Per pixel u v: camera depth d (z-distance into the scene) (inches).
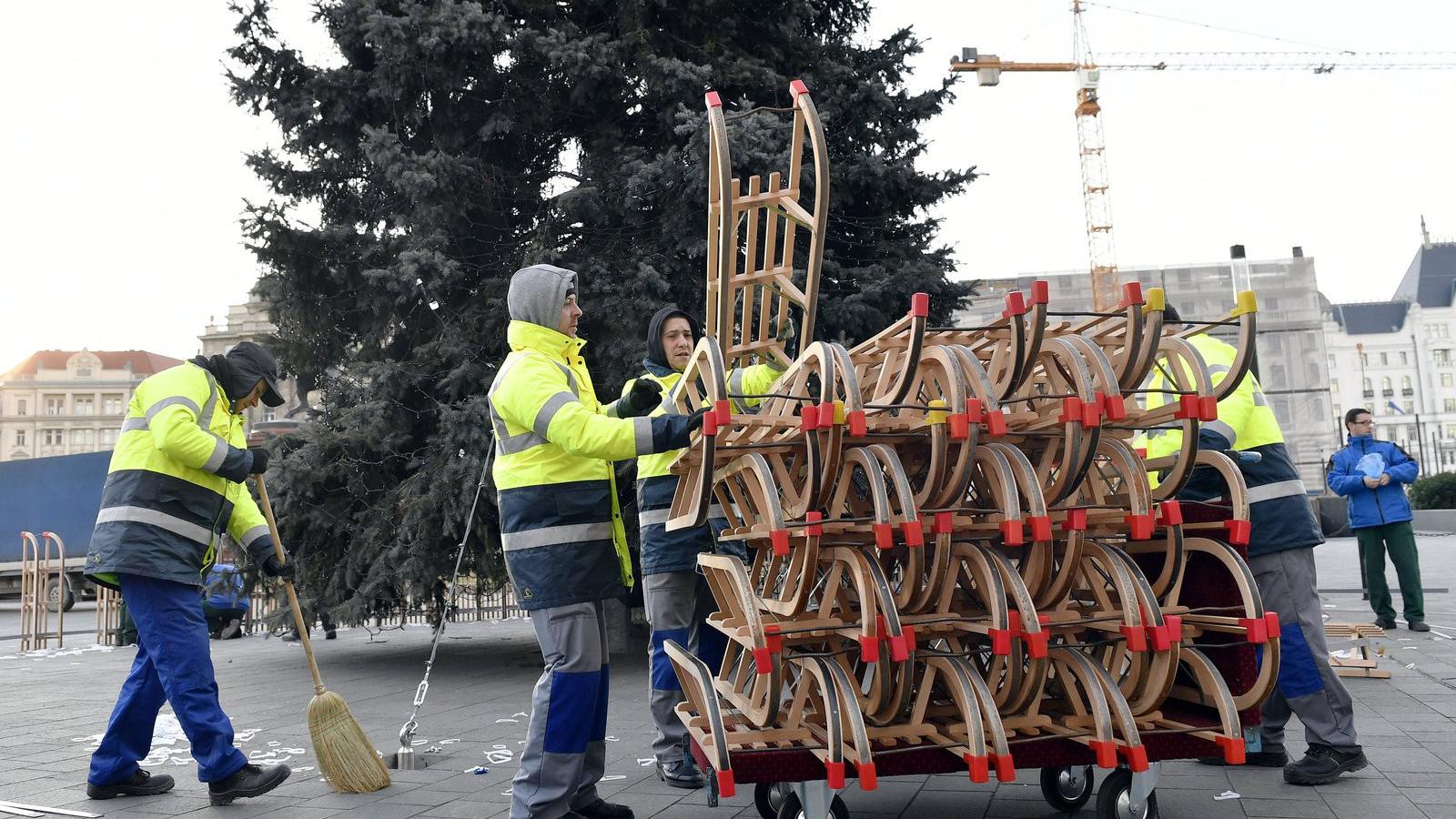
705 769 125.3
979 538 115.6
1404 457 340.2
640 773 167.5
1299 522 144.6
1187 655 115.5
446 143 330.0
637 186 305.0
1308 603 144.3
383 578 303.1
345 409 322.7
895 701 112.3
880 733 113.1
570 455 123.9
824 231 147.8
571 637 122.9
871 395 132.0
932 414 104.7
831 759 105.4
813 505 106.2
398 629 517.0
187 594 156.6
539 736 122.0
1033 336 104.3
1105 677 110.9
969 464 103.5
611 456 115.0
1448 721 183.3
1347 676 237.8
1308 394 1786.4
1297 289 1825.8
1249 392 144.3
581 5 339.9
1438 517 1223.5
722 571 128.8
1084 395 105.5
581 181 331.6
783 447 114.3
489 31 308.3
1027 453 122.2
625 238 327.0
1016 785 150.7
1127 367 109.0
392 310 327.3
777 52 344.8
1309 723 143.5
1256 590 113.3
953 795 144.9
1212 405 109.4
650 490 163.9
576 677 122.9
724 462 122.9
